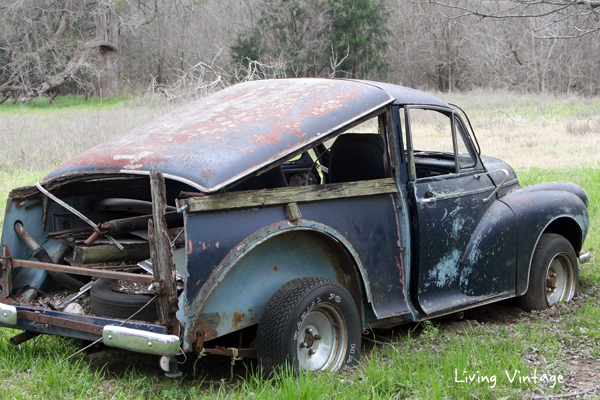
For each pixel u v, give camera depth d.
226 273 3.41
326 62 41.41
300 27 42.72
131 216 4.57
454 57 47.97
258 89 4.68
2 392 3.39
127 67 49.03
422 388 3.52
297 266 3.94
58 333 3.79
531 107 29.48
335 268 4.15
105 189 4.56
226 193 3.44
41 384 3.42
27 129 18.55
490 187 5.15
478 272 4.87
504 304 5.64
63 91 46.53
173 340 3.21
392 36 48.50
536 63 37.53
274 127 3.83
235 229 3.46
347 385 3.57
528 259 5.21
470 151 5.07
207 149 3.60
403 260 4.43
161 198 3.32
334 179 4.86
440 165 5.04
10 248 4.14
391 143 4.38
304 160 5.58
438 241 4.60
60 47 39.44
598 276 6.28
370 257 4.20
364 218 4.19
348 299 3.91
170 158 3.59
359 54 42.53
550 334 4.62
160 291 3.27
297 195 3.76
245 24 47.34
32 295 4.14
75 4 40.78
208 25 49.56
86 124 18.62
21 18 38.56
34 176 11.78
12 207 4.14
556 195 5.53
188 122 4.19
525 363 4.02
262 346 3.58
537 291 5.33
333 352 3.90
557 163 13.70
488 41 40.75
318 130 3.91
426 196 4.53
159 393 3.55
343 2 41.56
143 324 3.38
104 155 3.95
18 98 40.69
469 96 35.84
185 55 48.25
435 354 4.15
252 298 3.66
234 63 40.44
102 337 3.52
